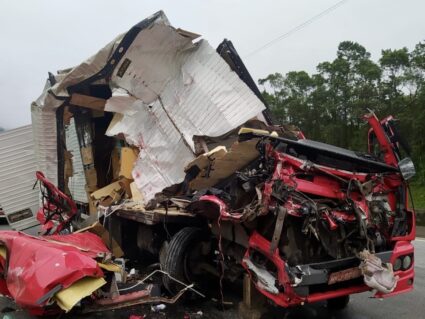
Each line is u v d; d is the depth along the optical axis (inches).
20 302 173.2
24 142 378.3
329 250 166.4
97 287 170.6
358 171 181.0
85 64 248.5
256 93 254.2
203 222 219.6
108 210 260.8
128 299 191.8
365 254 159.0
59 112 301.9
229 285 242.8
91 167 336.5
